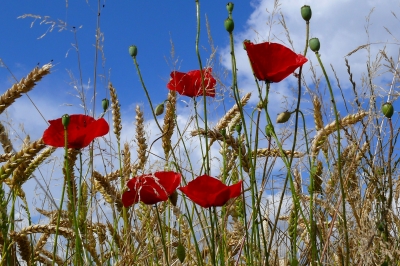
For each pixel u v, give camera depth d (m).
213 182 0.85
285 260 0.99
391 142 0.87
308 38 0.81
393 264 0.87
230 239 1.04
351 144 0.94
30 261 0.97
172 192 0.91
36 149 0.88
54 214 0.98
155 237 1.04
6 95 0.86
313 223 0.88
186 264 1.01
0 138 0.95
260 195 0.89
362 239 0.87
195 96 1.01
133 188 0.91
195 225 1.01
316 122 0.97
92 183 1.01
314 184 0.95
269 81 0.83
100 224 1.04
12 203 0.95
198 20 0.88
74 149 0.92
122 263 0.95
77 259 0.93
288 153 0.96
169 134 1.08
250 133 0.91
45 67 0.87
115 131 1.13
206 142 0.90
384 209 0.88
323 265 0.92
